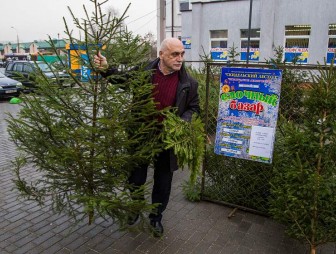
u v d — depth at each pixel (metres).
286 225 3.24
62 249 3.27
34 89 2.90
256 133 3.61
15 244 3.36
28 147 2.96
